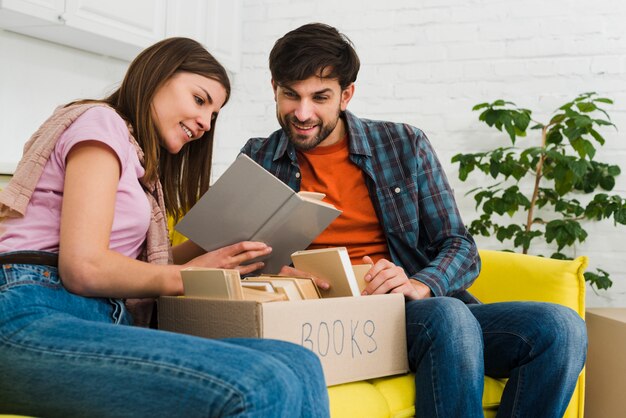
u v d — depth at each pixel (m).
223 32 3.44
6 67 2.80
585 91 3.10
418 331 1.38
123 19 2.88
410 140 1.80
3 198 1.15
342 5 3.42
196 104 1.38
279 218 1.37
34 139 1.21
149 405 0.89
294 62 1.63
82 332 0.98
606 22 3.08
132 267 1.15
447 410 1.32
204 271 1.18
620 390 2.08
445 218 1.75
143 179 1.32
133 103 1.33
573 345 1.42
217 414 0.84
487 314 1.52
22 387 0.98
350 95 1.79
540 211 3.14
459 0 3.26
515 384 1.44
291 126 1.71
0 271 1.08
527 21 3.18
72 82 3.11
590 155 2.82
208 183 1.56
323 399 1.00
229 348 0.92
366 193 1.78
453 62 3.26
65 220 1.11
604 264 3.06
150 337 0.95
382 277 1.45
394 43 3.34
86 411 0.94
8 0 2.41
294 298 1.27
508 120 2.87
